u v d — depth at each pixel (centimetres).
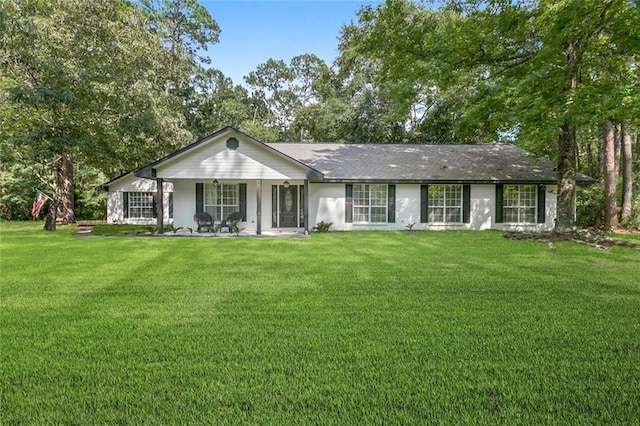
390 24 1212
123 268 748
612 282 622
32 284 612
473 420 241
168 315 455
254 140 1377
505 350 351
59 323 427
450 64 1189
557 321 432
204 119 3356
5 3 1363
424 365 320
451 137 2659
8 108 1486
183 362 327
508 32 1127
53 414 249
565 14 922
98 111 1670
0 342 372
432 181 1586
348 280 640
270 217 1642
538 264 788
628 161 1609
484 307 485
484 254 927
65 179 2003
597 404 259
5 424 239
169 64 2202
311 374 304
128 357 338
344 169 1666
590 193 1731
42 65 1382
